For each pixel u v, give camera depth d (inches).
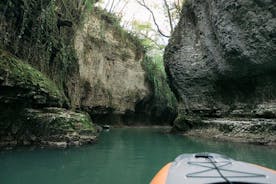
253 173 142.5
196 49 762.2
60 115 448.8
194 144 515.8
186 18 815.7
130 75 1248.2
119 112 1187.9
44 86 448.8
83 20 796.0
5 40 432.8
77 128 465.1
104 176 260.1
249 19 559.5
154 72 1359.5
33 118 415.2
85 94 976.3
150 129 1040.2
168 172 153.0
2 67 368.2
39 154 361.4
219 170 146.0
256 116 578.9
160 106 1395.2
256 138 523.8
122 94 1197.1
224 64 649.6
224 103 689.6
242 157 364.8
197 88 759.1
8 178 246.8
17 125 409.7
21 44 481.7
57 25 611.2
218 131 637.3
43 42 547.2
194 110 765.9
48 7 553.0
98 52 1057.5
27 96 407.8
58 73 604.7
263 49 543.8
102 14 1117.1
